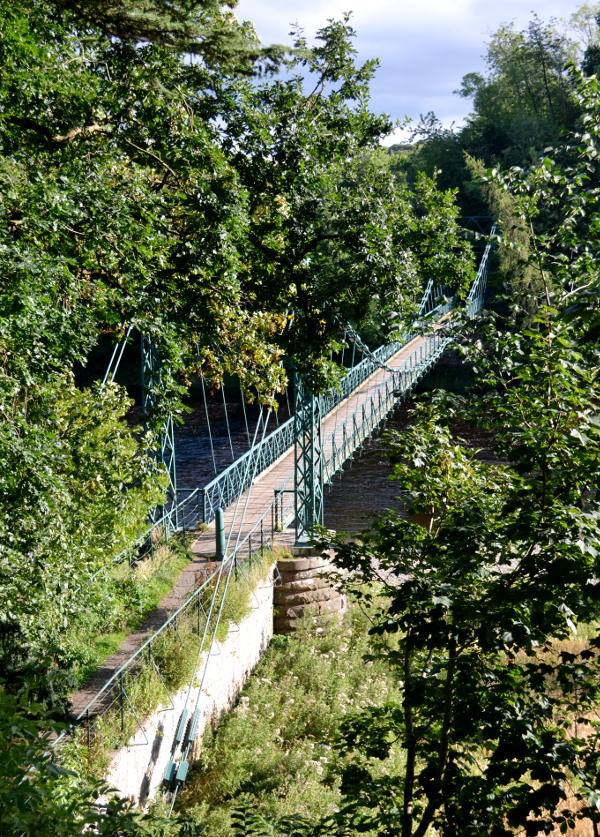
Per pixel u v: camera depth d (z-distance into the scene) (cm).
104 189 766
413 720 598
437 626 459
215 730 1097
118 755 762
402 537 558
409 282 1087
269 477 2111
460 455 573
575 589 442
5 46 714
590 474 436
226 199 929
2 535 643
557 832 700
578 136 563
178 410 963
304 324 1146
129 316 848
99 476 894
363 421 2405
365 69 1184
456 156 5553
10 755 295
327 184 1149
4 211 654
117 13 632
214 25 709
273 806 871
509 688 466
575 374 470
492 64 6106
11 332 624
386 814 553
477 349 534
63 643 821
